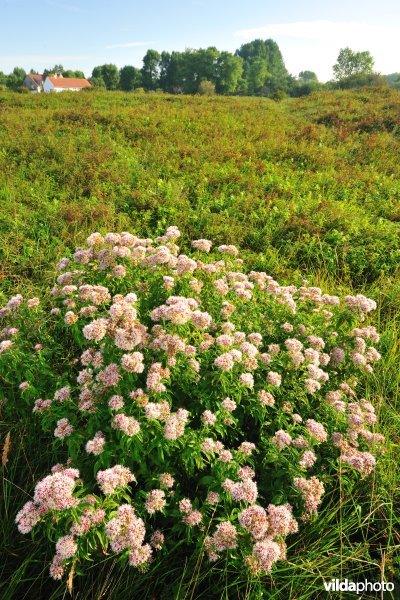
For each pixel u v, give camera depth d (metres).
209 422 3.06
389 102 23.08
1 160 11.88
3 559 2.94
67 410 3.24
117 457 2.88
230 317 4.29
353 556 3.00
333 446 3.51
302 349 4.19
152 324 4.08
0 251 7.07
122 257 4.35
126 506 2.47
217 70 96.19
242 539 2.50
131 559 2.46
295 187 11.13
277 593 2.74
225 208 9.56
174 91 99.44
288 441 3.12
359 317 4.36
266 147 15.05
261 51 144.12
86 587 2.78
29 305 4.25
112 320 3.35
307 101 28.92
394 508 3.45
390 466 3.63
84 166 11.26
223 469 2.88
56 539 2.65
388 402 4.48
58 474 2.42
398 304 6.16
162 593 2.79
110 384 3.02
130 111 19.12
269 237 8.33
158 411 2.87
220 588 2.78
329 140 16.78
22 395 3.42
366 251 7.63
